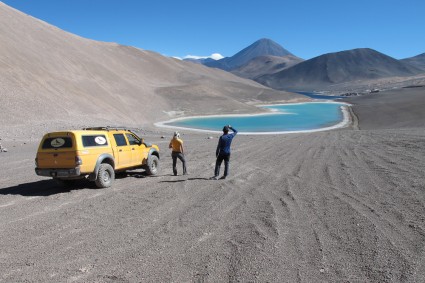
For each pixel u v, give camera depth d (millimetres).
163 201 8906
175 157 12773
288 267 4969
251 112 99938
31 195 10086
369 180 10414
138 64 165625
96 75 95188
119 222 7230
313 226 6617
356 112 93312
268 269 4922
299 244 5777
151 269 5012
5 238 6395
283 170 13039
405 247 5480
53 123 41125
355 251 5418
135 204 8680
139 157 12703
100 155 10875
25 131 34500
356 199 8383
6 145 26188
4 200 9469
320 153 17719
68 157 10305
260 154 18453
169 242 6035
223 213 7676
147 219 7398
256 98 157500
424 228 6223
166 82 157250
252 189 9953
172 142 12797
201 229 6668
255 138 32344
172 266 5094
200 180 11586
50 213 8031
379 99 138750
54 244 6043
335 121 74938
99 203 8875
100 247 5867
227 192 9688
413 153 15422
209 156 18531
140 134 40688
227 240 6051
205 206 8305
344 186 9820
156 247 5824
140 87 112375
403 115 70000
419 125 49781
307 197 8789
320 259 5191
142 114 80125
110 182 11102
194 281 4637
